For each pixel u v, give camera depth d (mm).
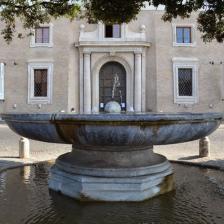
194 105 25094
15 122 5035
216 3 10391
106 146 5023
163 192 5473
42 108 25109
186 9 10852
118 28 25375
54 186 5641
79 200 5066
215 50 25297
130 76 25281
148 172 5266
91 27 25234
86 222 4410
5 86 25234
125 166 5195
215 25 11531
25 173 7586
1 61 25297
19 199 5410
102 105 25406
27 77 25266
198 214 4742
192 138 4949
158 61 25219
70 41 25438
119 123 4312
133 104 25188
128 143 4602
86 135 4512
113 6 10398
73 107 25312
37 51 25344
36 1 12258
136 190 5039
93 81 25281
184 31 25500
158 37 25344
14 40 25312
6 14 12531
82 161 5402
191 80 25375
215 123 5039
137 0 10594
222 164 8422
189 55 25328
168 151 11305
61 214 4691
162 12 25406
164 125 4457
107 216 4586
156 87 25141
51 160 9359
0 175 7363
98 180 5066
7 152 11078
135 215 4633
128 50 25016
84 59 25156
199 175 7320
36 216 4648
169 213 4730
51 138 4879
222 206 5094
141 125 4359
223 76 25250
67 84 25125
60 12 12336
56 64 25234
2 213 4777
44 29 25484
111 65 25625
